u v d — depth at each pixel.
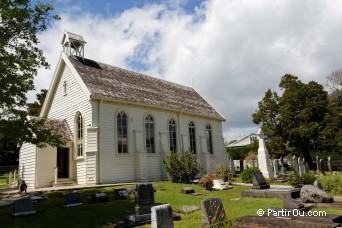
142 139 26.00
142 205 12.12
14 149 51.53
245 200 15.55
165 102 30.23
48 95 27.41
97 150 22.28
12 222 11.61
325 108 44.44
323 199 12.68
